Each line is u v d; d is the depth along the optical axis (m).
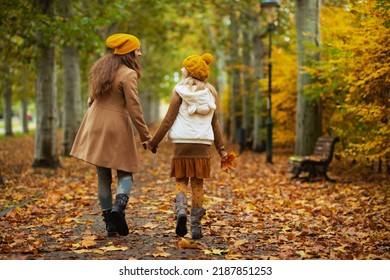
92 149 6.62
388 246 6.62
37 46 16.12
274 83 19.72
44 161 16.66
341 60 11.20
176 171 6.61
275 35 21.14
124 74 6.62
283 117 20.91
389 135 10.31
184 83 6.64
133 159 6.67
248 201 10.16
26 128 45.41
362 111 10.27
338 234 7.21
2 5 13.52
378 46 10.02
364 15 10.62
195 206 6.86
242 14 25.94
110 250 6.21
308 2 15.40
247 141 26.69
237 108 32.78
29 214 8.62
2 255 5.98
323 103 16.42
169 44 35.19
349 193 10.92
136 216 8.52
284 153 24.66
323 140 13.68
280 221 8.25
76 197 10.55
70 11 17.95
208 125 6.67
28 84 31.67
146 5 25.95
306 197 10.76
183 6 25.92
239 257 5.97
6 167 16.69
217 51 36.84
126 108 6.76
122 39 6.71
